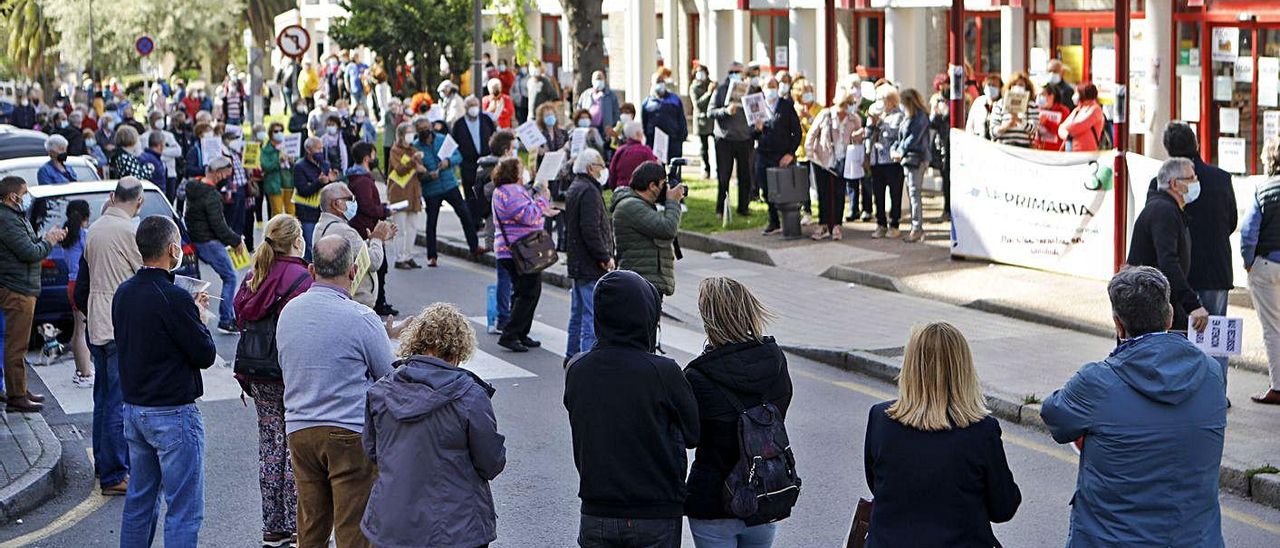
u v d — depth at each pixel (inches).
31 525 404.2
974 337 604.1
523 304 611.2
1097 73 946.1
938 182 997.2
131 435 348.2
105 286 425.1
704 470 283.4
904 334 616.1
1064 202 701.9
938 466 242.1
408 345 288.4
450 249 916.0
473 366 588.1
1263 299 481.4
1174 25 858.8
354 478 326.0
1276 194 471.5
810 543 373.4
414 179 852.6
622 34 1601.9
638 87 1546.5
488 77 1507.1
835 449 460.4
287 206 995.3
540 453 461.1
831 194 838.5
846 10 1209.4
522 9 1561.3
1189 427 246.5
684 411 271.3
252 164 981.8
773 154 857.5
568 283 782.5
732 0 1379.2
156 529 398.0
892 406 251.1
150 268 345.4
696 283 757.3
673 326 671.1
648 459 269.7
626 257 534.6
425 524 278.7
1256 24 811.4
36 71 2940.5
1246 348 555.5
